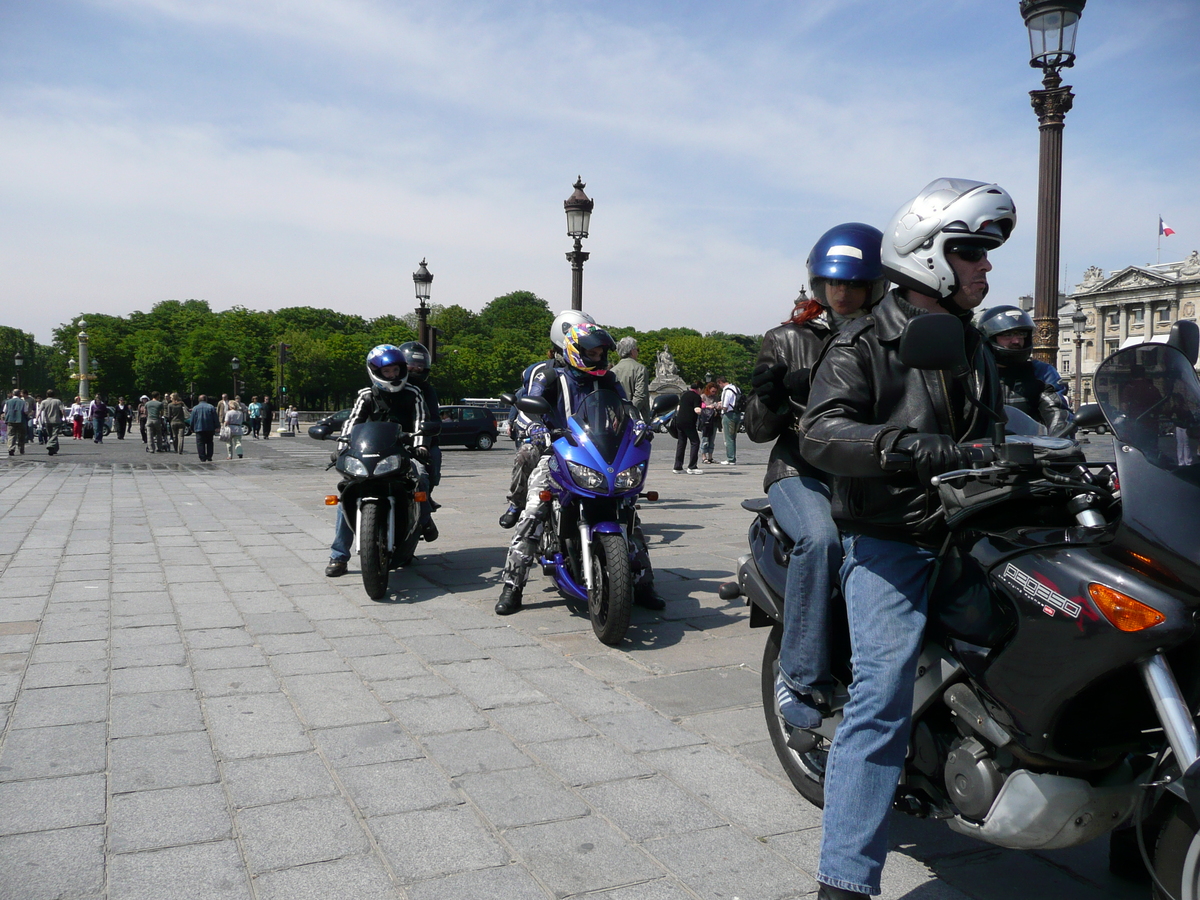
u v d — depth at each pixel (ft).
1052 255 25.43
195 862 8.78
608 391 17.83
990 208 7.47
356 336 424.05
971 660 7.33
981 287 7.72
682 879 8.60
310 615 18.28
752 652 15.94
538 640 16.62
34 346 497.05
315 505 37.04
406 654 15.69
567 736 12.06
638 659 15.49
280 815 9.75
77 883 8.38
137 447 95.14
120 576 21.86
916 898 8.46
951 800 7.66
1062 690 6.66
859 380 7.73
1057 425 16.69
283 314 454.40
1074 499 7.09
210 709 12.91
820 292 10.27
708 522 31.40
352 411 20.84
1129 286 288.92
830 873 7.50
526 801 10.14
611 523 16.40
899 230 7.79
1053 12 24.53
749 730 12.35
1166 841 6.38
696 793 10.42
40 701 13.14
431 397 21.48
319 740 11.83
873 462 7.17
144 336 386.11
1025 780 7.08
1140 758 7.23
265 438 124.06
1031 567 6.94
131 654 15.46
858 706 7.66
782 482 9.96
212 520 32.01
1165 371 6.99
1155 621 6.16
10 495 40.22
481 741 11.85
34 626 17.17
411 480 20.03
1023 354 17.13
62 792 10.22
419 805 10.02
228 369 361.92
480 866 8.77
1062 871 8.98
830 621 9.07
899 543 7.85
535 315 576.20
